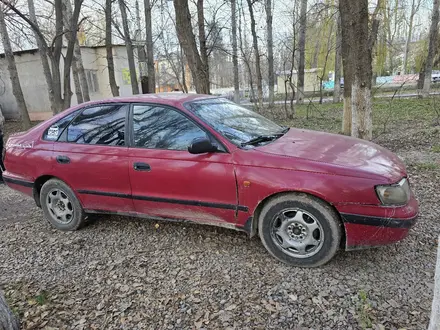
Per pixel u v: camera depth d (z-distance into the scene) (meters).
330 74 36.66
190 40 9.19
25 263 3.40
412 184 4.86
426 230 3.44
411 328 2.18
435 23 18.05
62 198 4.02
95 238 3.83
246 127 3.52
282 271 2.94
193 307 2.55
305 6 18.05
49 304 2.69
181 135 3.31
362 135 6.84
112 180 3.58
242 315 2.42
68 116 3.97
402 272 2.79
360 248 2.79
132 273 3.06
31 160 4.03
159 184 3.34
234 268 3.02
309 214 2.84
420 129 9.43
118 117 3.66
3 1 7.53
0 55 19.20
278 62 25.41
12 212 5.03
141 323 2.43
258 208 3.06
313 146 3.18
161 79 26.52
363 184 2.65
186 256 3.28
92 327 2.42
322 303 2.49
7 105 20.39
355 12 6.38
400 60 43.50
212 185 3.11
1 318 2.17
